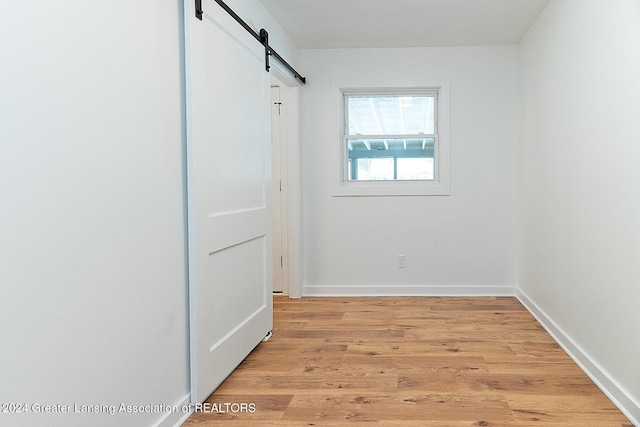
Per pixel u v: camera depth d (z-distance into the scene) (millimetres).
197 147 2033
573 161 2707
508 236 4254
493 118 4219
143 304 1710
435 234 4324
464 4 3230
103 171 1472
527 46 3809
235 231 2484
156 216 1801
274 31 3475
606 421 1951
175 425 1932
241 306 2621
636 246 1944
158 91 1815
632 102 1982
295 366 2615
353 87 4324
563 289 2887
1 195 1095
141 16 1690
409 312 3744
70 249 1324
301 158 4375
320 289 4434
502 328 3281
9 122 1114
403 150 4434
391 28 3730
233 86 2484
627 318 2021
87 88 1391
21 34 1146
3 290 1104
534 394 2215
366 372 2514
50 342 1250
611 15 2188
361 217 4383
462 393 2232
